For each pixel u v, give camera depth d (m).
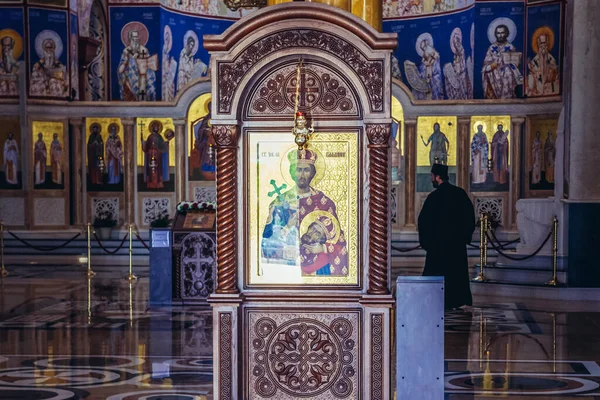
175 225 13.32
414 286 5.26
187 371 8.23
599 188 13.87
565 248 14.29
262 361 5.26
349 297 5.20
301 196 5.23
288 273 5.25
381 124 5.04
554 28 21.12
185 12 24.88
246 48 5.12
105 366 8.49
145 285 15.91
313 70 5.15
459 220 11.89
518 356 9.02
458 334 10.41
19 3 21.36
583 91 13.81
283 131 5.21
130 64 24.02
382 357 5.09
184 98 22.14
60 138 21.67
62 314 12.15
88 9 22.94
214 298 5.16
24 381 7.79
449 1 24.12
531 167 21.56
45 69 21.58
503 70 22.64
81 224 21.98
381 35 5.02
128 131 22.06
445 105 21.89
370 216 5.10
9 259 20.78
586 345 9.67
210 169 22.47
